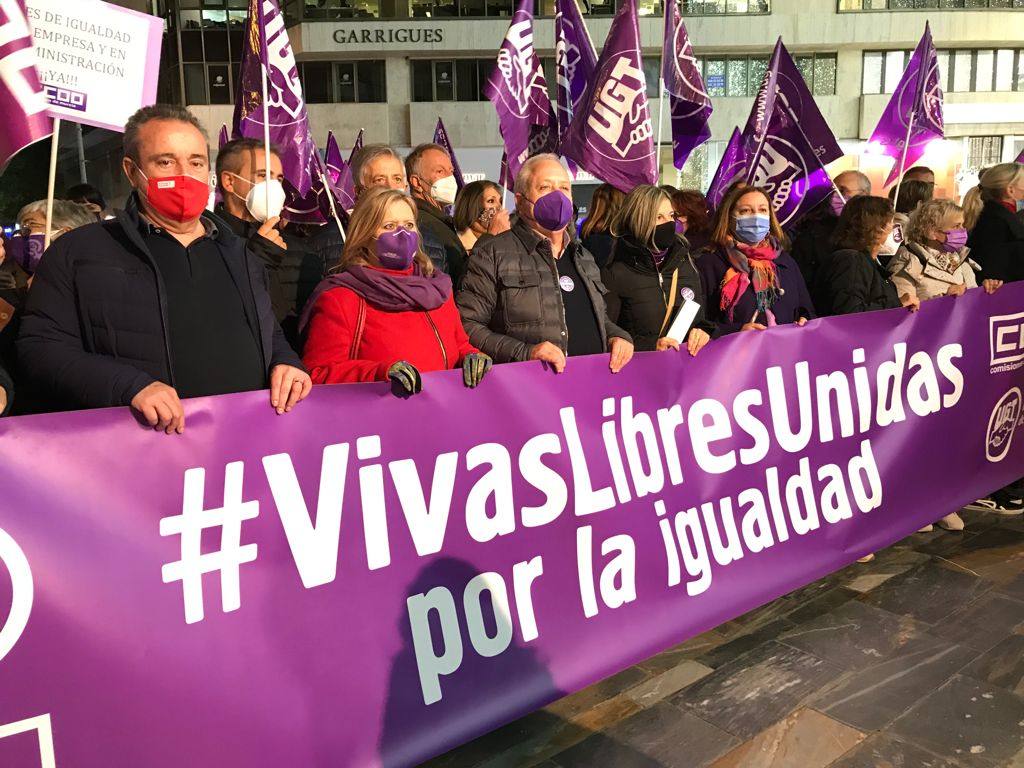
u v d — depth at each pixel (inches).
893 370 130.7
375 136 1029.2
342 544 76.9
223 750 69.4
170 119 73.4
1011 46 1005.2
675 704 99.0
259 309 79.5
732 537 110.3
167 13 1122.0
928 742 90.1
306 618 74.3
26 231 129.6
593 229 152.5
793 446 118.0
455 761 89.8
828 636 113.6
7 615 60.5
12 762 60.9
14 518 60.9
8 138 81.8
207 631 69.0
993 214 162.2
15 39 81.1
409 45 998.4
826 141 174.6
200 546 68.9
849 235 143.3
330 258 117.1
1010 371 149.9
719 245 134.3
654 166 139.9
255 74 126.9
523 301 105.0
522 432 90.6
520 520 90.2
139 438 65.9
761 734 92.5
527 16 182.9
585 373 96.5
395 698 79.1
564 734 94.0
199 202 74.2
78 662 63.2
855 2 997.2
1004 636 112.0
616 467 98.9
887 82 1017.5
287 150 128.2
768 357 115.3
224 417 70.2
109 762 64.3
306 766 73.5
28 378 69.6
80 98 99.9
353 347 89.6
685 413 106.1
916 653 108.4
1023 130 1019.3
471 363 84.7
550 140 190.5
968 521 153.8
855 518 125.3
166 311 72.7
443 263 127.0
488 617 86.9
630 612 98.9
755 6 997.8
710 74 1019.9
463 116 1022.4
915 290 146.4
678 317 104.8
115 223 73.8
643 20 981.8
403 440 81.2
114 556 64.8
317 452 75.5
